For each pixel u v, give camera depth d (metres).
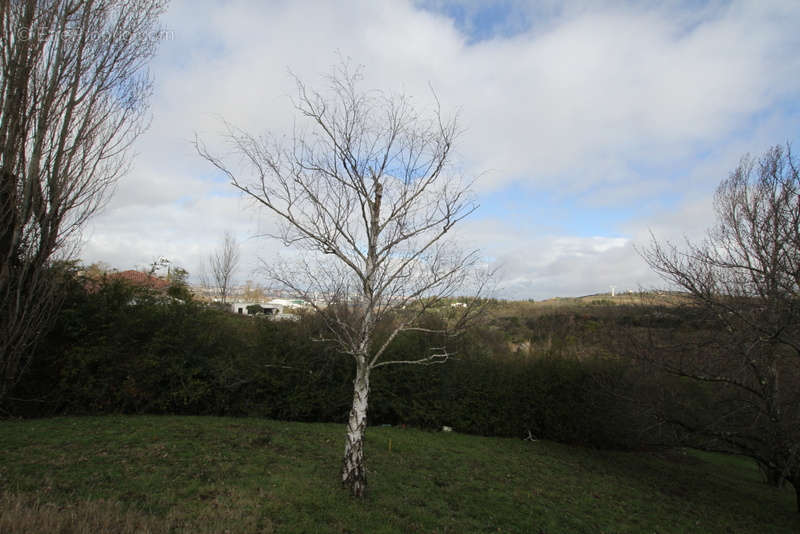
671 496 9.68
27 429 8.03
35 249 9.22
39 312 9.38
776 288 8.48
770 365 9.05
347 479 6.26
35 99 9.11
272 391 12.20
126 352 10.77
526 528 6.37
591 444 14.09
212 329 12.14
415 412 13.31
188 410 11.44
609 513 7.71
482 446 11.62
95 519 4.47
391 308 6.39
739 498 10.51
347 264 6.32
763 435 9.45
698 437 10.79
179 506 5.21
